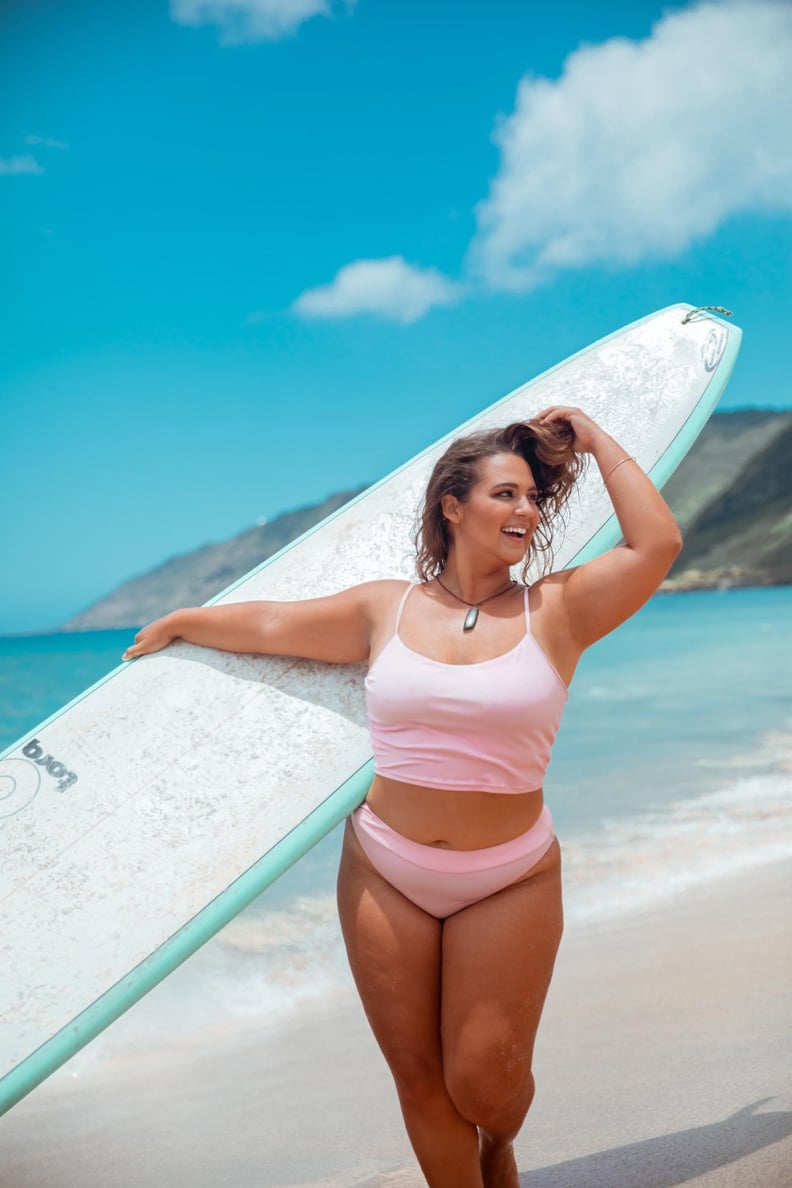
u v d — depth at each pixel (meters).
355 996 4.86
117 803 2.97
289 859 2.81
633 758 9.11
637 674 15.05
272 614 3.00
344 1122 3.54
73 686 22.36
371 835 2.54
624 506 2.51
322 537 3.45
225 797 2.93
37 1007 2.65
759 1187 2.77
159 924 2.76
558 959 4.79
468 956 2.41
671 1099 3.38
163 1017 4.69
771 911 5.15
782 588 48.38
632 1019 4.04
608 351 3.72
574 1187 2.90
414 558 3.32
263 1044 4.33
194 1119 3.66
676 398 3.55
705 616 27.84
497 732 2.37
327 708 3.01
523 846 2.46
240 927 5.83
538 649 2.43
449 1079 2.43
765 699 12.11
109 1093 3.95
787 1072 3.46
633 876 5.99
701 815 7.19
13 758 3.11
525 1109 2.55
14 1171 3.36
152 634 3.21
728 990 4.21
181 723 3.08
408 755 2.44
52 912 2.80
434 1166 2.53
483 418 3.64
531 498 2.69
